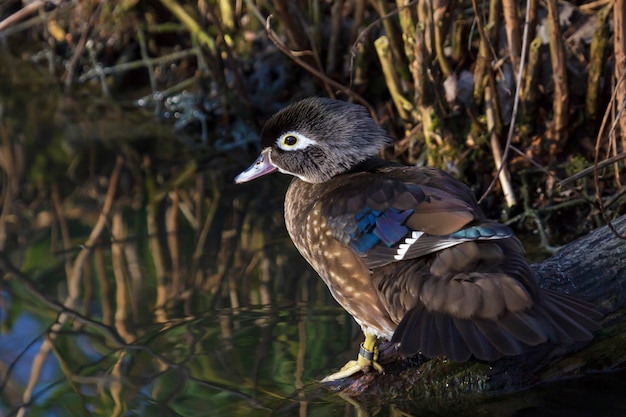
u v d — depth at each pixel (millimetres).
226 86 13414
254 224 11094
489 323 6207
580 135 10961
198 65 14531
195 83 14242
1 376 8094
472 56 11445
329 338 8469
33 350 8539
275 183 12227
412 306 6555
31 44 16375
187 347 8438
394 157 11797
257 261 10180
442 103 11203
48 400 7719
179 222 11188
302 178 8258
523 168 10992
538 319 6230
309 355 8188
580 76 11031
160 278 9859
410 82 11617
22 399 7754
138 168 12703
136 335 8711
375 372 7570
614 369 7672
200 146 13344
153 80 14586
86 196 11945
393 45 11477
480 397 7395
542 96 11148
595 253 7777
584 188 10500
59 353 8438
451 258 6473
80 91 15188
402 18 10922
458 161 11047
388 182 7234
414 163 11609
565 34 11492
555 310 6375
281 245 10555
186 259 10258
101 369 8148
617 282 7625
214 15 12797
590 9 11547
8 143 13492
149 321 8969
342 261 7273
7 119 14227
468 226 6492
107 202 11766
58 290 9664
